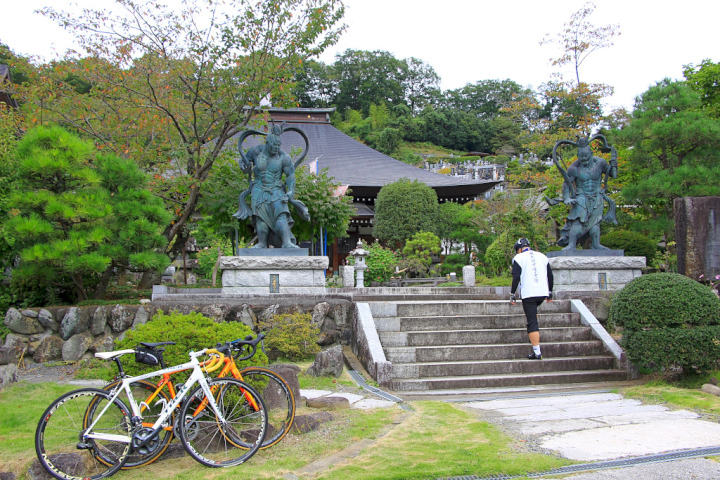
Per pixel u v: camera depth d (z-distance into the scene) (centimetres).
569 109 4534
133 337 459
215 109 1070
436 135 6706
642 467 347
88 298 893
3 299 830
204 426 381
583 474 337
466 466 348
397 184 2191
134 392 380
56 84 1282
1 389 546
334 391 577
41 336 754
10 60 1195
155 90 1116
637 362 634
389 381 620
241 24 1035
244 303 779
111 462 352
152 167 1184
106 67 1080
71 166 805
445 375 655
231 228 1140
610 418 478
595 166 1010
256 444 372
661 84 1464
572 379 659
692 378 618
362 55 7238
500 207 1942
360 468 347
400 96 7412
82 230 807
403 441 404
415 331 733
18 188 834
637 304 630
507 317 779
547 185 1652
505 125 6925
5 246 859
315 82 7062
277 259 845
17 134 1185
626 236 1358
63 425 371
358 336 729
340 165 2784
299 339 705
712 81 1806
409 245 1889
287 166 880
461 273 1902
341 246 2450
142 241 828
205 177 1098
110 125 1235
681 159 1408
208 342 452
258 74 1044
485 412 508
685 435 418
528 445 396
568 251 988
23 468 339
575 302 838
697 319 604
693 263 861
